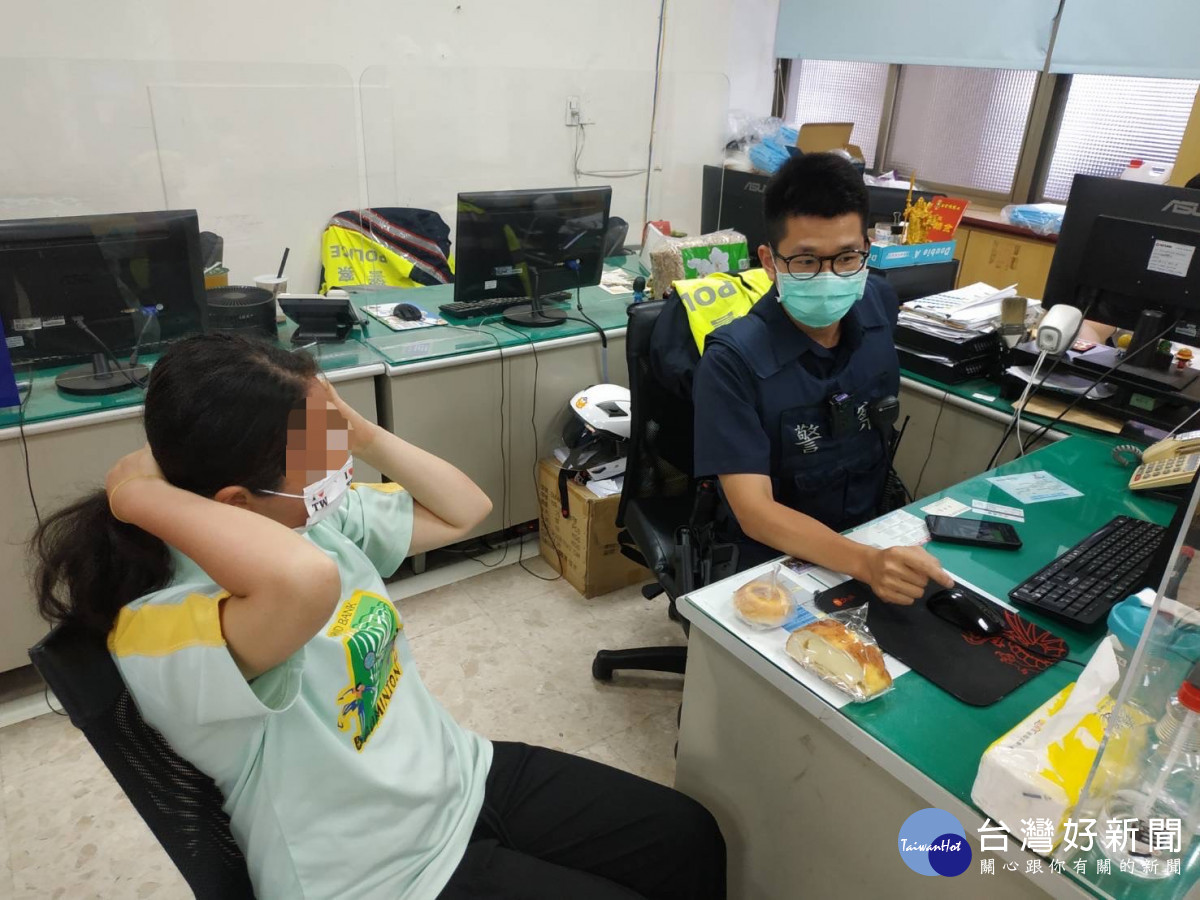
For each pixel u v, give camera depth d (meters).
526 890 0.97
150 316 1.96
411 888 0.97
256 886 0.90
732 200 3.49
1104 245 1.79
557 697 2.08
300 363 0.85
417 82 3.43
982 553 1.31
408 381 2.23
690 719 1.26
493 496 2.55
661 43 4.12
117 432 1.90
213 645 0.73
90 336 1.89
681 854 1.10
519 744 1.23
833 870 1.08
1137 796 0.76
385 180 3.47
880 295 1.64
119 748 0.78
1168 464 1.51
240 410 0.76
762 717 1.12
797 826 1.12
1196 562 0.71
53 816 1.69
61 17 2.73
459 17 3.49
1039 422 1.92
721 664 1.17
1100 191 1.82
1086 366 1.91
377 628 0.97
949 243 2.56
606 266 3.32
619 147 4.05
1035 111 3.70
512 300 2.54
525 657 2.21
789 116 4.79
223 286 2.36
